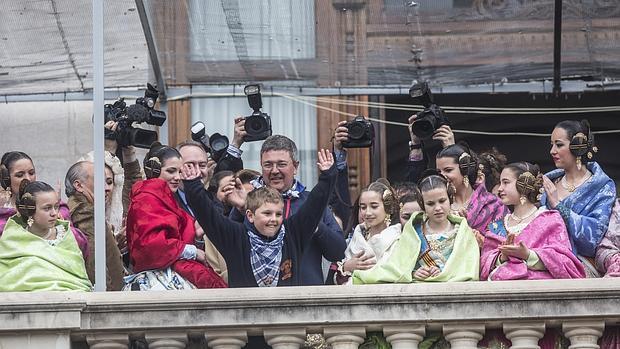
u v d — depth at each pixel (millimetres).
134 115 22750
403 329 19188
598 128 27984
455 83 26031
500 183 20484
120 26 25406
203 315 19188
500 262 19766
